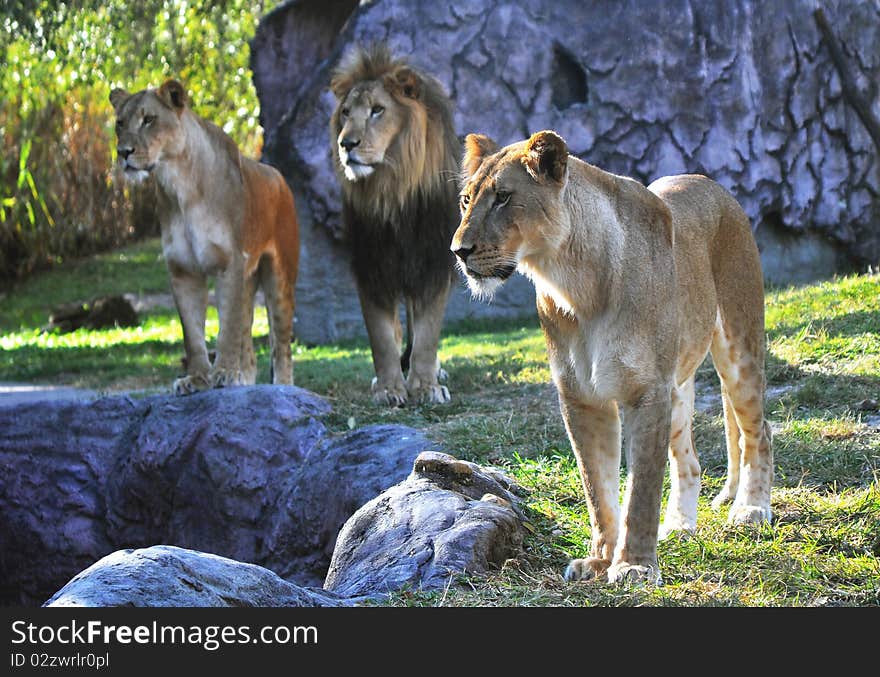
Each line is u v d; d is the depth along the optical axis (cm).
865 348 906
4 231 2378
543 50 1574
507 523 573
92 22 2023
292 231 1147
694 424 802
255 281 1139
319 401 973
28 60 2238
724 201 611
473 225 482
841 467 671
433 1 1589
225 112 2389
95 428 1059
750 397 606
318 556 838
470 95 1577
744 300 605
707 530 584
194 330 1027
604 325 494
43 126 2416
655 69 1544
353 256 1001
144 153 952
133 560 459
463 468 647
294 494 870
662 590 488
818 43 1561
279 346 1132
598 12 1571
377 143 946
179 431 977
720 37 1537
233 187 1013
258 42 1762
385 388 989
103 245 2611
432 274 987
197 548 952
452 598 496
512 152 490
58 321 1958
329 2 1770
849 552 552
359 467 824
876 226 1576
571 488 689
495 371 1081
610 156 1555
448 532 557
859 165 1570
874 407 779
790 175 1548
